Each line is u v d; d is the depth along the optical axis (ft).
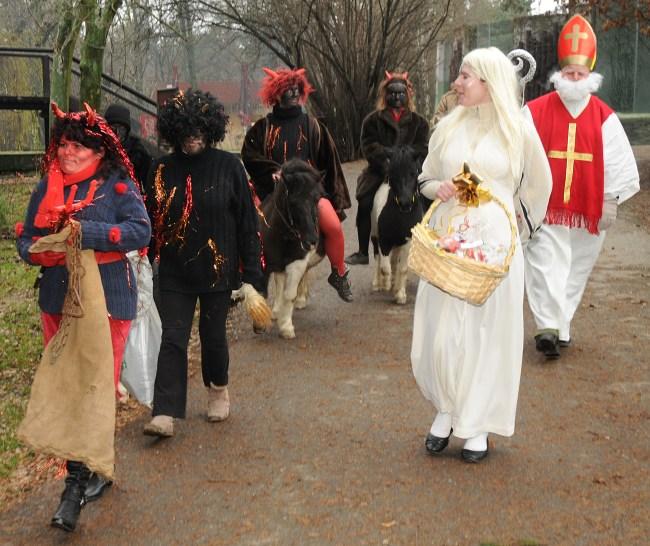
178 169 18.66
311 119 28.02
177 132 18.25
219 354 19.80
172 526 15.87
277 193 25.77
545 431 19.69
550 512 16.05
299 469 17.97
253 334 27.45
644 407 21.08
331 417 20.71
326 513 16.17
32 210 15.56
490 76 17.15
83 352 15.02
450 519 15.84
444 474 17.56
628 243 40.27
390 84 31.89
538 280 24.27
